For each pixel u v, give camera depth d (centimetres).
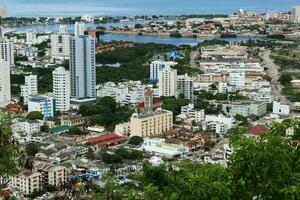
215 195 4116
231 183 4303
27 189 16462
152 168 7231
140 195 4781
